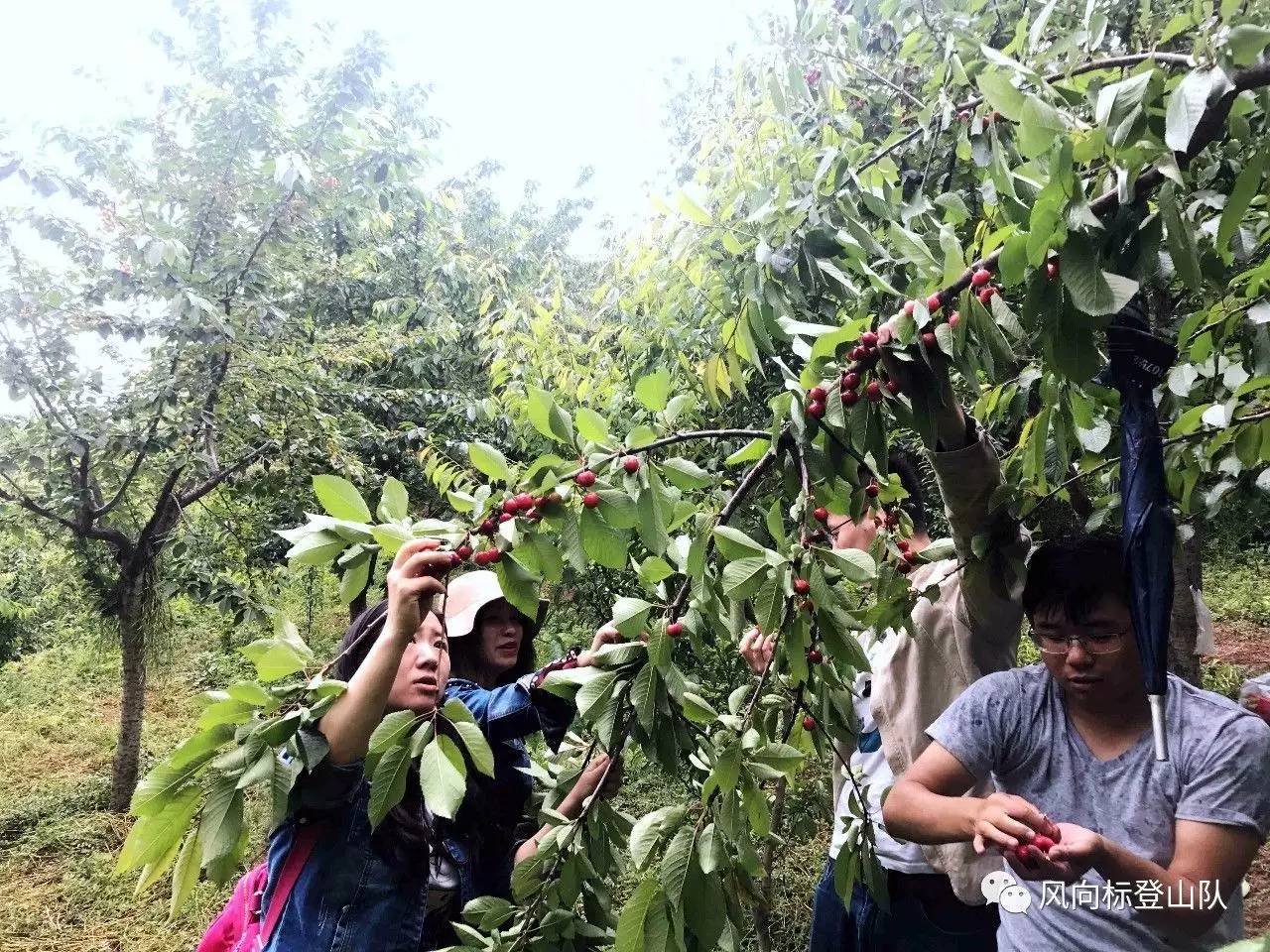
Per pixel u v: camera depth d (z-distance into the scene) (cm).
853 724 134
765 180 246
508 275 784
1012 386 173
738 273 215
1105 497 197
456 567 116
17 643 814
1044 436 151
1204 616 282
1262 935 57
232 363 454
